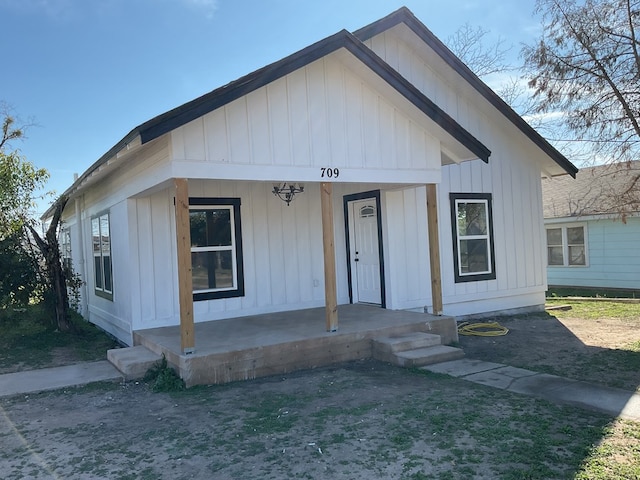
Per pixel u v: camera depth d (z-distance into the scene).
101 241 11.23
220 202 9.64
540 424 5.02
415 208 11.09
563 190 20.59
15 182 12.42
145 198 9.04
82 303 13.67
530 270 13.07
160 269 9.13
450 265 11.71
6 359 8.80
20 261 11.05
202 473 4.17
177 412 5.72
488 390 6.26
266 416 5.48
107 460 4.49
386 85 8.24
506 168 12.81
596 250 18.11
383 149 8.55
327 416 5.43
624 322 11.16
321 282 10.79
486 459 4.25
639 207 15.60
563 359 7.86
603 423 5.02
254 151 7.33
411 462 4.23
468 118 12.27
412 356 7.64
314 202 10.77
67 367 7.89
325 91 8.00
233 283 9.77
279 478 4.04
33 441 5.01
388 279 10.55
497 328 10.70
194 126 6.86
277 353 7.34
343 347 7.96
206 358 6.78
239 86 6.83
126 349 8.13
